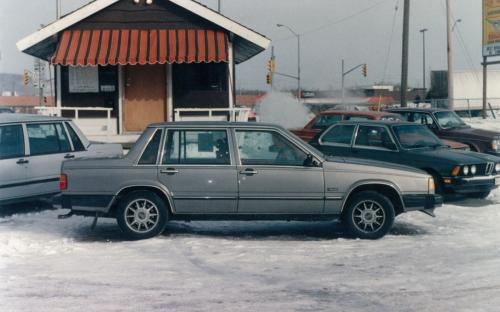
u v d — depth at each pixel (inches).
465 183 453.7
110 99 673.6
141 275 273.9
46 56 778.8
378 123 487.8
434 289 254.5
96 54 624.1
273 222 403.5
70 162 348.8
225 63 684.1
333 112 624.4
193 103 682.2
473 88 2106.3
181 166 344.8
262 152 350.3
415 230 376.5
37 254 312.3
